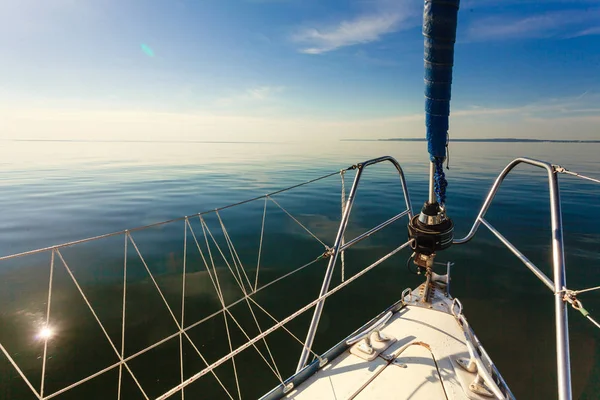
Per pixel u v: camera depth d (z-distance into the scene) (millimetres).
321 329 5809
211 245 9766
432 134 2746
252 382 4668
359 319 6078
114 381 4590
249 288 7141
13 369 4711
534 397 4422
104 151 68688
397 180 23375
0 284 7344
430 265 3441
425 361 2695
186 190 20000
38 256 9086
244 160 43312
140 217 13453
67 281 7484
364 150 67750
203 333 5656
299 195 18094
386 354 2785
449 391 2387
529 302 6562
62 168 33625
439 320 3230
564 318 2113
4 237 10961
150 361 4980
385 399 2355
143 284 7301
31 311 6199
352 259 8688
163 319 5980
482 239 10172
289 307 6461
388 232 10961
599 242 9602
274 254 9047
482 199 16062
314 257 8820
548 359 5047
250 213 13742
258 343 5449
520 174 25609
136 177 26359
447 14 2369
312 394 2428
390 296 6828
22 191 19922
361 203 15672
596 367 4961
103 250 9453
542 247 9336
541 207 14180
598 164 29359
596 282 7273
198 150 73000
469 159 39844
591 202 14812
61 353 5059
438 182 2883
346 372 2617
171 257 8891
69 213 14266
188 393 4461
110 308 6332
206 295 6828
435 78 2564
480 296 6824
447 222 3051
